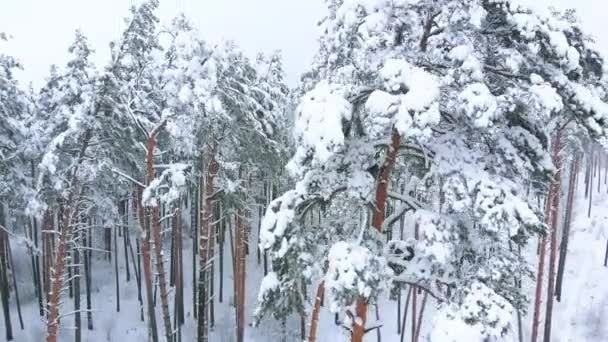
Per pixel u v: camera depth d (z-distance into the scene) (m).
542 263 22.61
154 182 15.52
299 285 9.27
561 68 7.88
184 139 15.46
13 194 22.03
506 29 8.02
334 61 9.05
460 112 7.50
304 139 7.20
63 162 17.33
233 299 31.27
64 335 27.20
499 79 8.50
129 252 36.12
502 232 7.43
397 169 10.82
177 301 25.06
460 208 7.36
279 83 30.80
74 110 17.42
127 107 16.09
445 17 8.19
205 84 14.64
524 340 26.48
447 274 8.27
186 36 14.70
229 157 18.94
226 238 39.09
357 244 7.84
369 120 7.28
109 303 30.44
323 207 9.39
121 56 16.08
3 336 26.39
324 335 28.00
